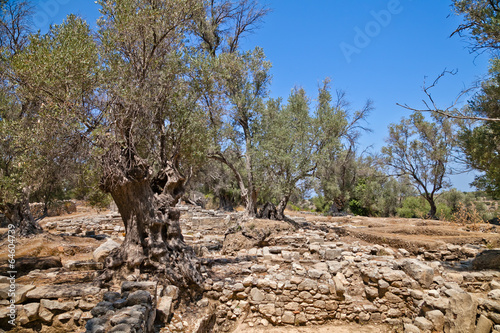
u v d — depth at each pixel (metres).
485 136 10.79
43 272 7.82
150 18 7.37
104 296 5.92
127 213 7.57
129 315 5.14
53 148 6.62
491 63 9.79
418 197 34.66
